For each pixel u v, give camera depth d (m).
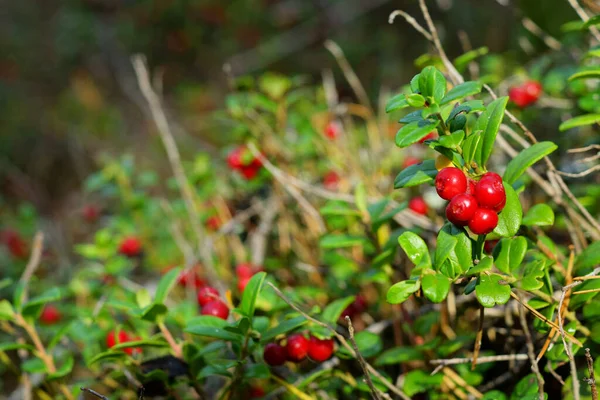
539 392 0.54
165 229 0.93
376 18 2.23
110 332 0.65
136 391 0.63
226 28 2.44
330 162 0.79
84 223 1.33
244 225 0.84
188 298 0.73
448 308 0.63
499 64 0.81
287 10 2.41
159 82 0.89
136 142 1.94
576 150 0.60
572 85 0.68
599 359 0.57
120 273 0.78
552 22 0.94
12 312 0.63
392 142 0.86
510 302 0.62
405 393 0.59
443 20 1.81
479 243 0.55
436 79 0.55
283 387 0.62
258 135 0.76
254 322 0.60
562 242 0.67
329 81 0.86
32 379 0.69
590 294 0.57
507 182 0.56
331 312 0.61
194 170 0.85
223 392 0.60
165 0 2.46
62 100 2.20
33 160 1.92
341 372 0.61
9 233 1.09
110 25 2.50
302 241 0.77
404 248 0.55
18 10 2.67
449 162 0.55
